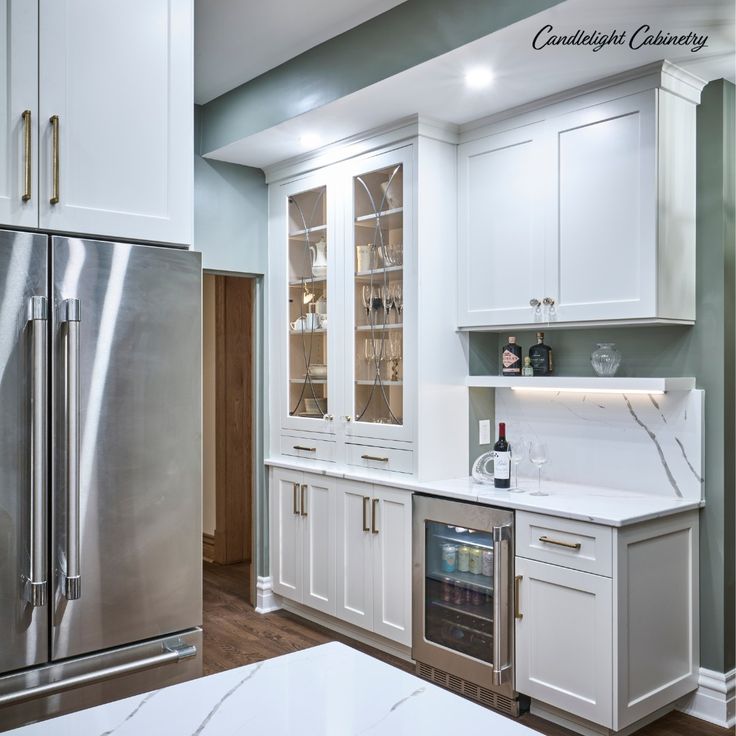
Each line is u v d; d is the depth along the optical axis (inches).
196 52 132.3
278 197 167.5
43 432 65.9
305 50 131.5
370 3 113.3
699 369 117.2
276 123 138.8
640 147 110.0
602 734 106.6
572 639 107.5
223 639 150.6
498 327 133.0
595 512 106.7
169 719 45.7
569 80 115.4
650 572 108.4
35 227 69.5
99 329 70.7
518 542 114.8
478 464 134.3
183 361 76.1
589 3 90.7
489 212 133.3
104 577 71.1
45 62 70.4
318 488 154.9
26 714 66.8
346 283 149.9
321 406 156.9
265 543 171.2
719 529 115.5
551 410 137.2
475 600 121.2
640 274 109.9
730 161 116.3
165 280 75.0
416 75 113.7
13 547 65.9
